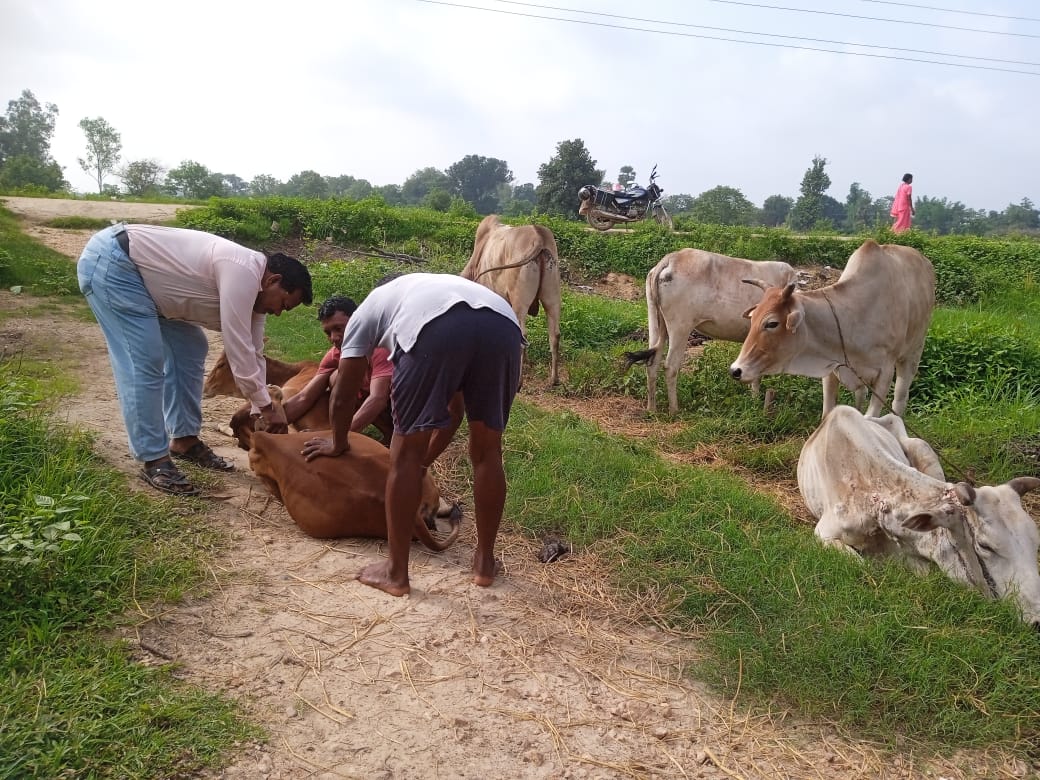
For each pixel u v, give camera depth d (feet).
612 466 16.74
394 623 10.96
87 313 29.43
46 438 13.71
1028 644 11.17
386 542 13.33
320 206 59.36
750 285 24.08
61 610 9.87
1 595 9.71
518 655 10.58
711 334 25.00
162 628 10.19
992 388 25.66
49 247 39.81
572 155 126.72
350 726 8.96
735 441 22.02
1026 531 12.38
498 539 13.84
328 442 13.21
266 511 14.07
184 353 14.98
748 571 12.59
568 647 10.93
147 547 11.86
